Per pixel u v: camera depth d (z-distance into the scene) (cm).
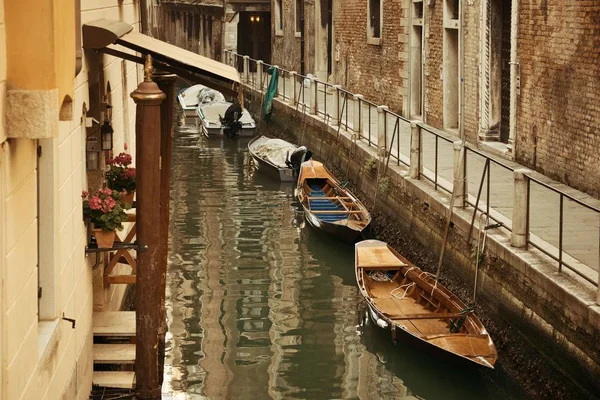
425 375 1127
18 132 586
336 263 1564
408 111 2311
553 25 1499
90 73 966
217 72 969
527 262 1078
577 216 1214
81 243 872
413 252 1525
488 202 1238
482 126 1805
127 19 1414
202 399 1068
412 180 1561
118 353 945
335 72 2936
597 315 917
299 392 1094
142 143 867
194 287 1442
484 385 1088
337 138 2145
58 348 746
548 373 1027
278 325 1293
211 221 1833
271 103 2866
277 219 1844
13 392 602
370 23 2591
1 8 568
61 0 607
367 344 1226
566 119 1462
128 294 1279
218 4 4138
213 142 2769
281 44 3619
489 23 1767
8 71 581
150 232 884
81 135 902
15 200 617
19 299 625
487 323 1197
